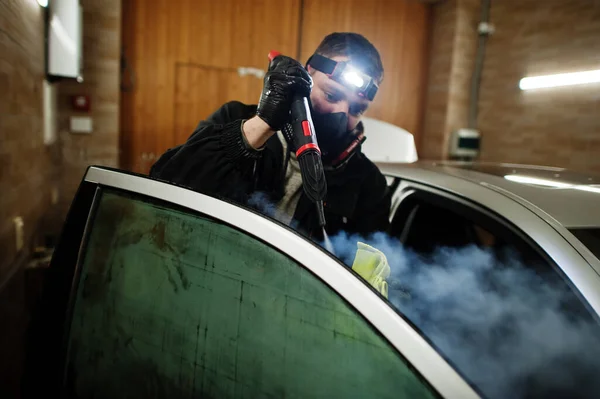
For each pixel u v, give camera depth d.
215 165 1.06
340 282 0.76
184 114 4.04
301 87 1.02
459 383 0.67
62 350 0.94
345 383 0.74
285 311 0.80
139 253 0.92
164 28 3.88
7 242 1.66
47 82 2.80
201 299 0.86
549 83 4.12
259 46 4.21
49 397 0.92
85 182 0.99
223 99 4.15
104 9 3.52
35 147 2.33
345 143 1.25
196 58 4.01
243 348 0.82
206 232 0.87
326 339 0.76
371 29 4.59
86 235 0.96
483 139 4.74
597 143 3.79
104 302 0.93
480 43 4.66
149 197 0.92
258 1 4.14
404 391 0.70
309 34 4.36
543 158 4.22
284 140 1.21
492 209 1.38
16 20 1.79
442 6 4.70
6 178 1.64
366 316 0.74
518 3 4.35
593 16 3.79
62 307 0.95
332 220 1.30
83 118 3.55
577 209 1.33
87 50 3.52
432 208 1.64
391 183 1.80
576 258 1.14
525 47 4.32
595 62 3.79
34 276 1.96
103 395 0.90
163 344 0.88
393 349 0.71
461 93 4.72
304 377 0.77
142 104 3.89
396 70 4.77
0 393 1.56
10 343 1.68
